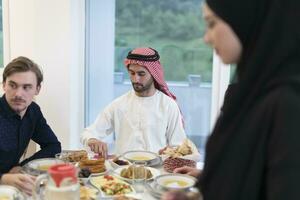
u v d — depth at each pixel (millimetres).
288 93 771
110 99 3256
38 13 2846
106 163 1900
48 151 2059
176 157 1921
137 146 2371
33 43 2945
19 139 2012
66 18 2861
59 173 1161
